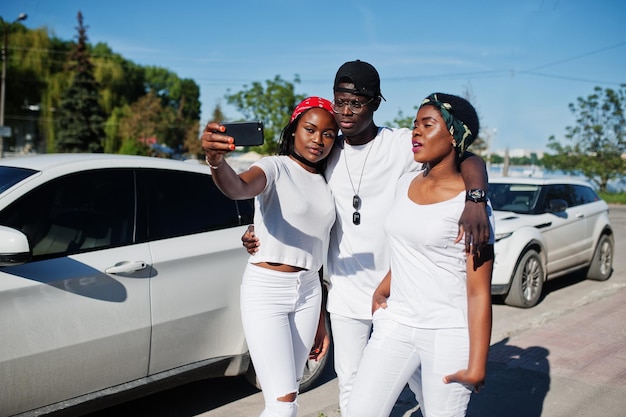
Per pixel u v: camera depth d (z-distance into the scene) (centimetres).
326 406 404
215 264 380
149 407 404
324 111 277
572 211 804
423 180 238
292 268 276
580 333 551
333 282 305
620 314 623
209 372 379
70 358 312
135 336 338
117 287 331
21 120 5900
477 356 214
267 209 271
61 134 5006
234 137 226
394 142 291
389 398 240
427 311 227
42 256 312
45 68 5600
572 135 4038
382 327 243
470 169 226
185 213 383
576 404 390
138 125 5253
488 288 220
